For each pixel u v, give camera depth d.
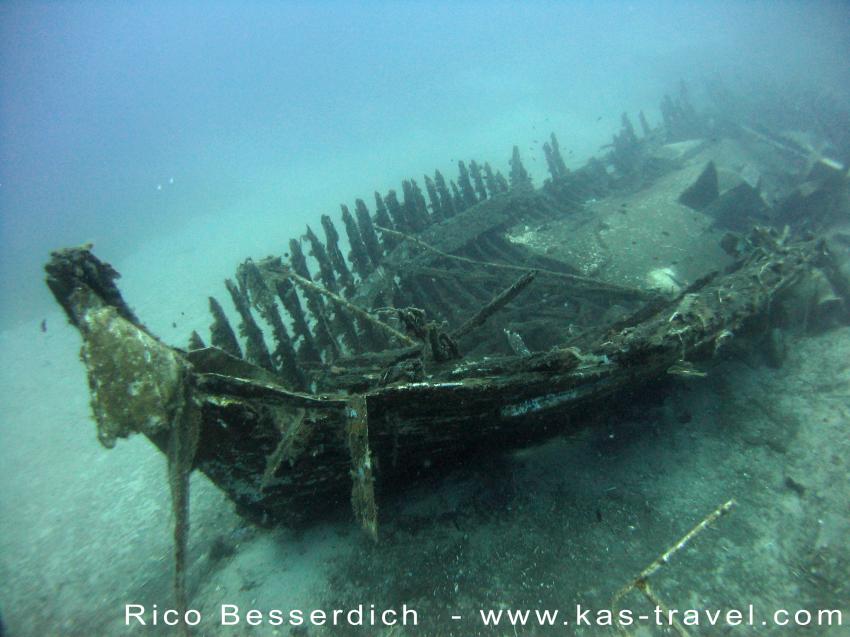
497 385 3.66
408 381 3.83
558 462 4.83
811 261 5.98
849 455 4.28
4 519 6.72
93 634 4.57
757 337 5.63
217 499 5.80
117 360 2.95
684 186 10.30
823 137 14.47
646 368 4.31
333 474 4.14
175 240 30.61
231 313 13.12
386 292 7.38
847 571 3.52
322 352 6.17
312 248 7.16
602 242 8.52
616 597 2.80
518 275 7.23
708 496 4.27
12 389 11.68
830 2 38.25
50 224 54.19
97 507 6.47
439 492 4.75
